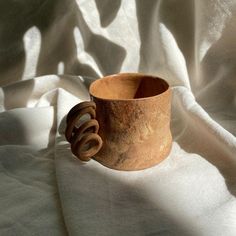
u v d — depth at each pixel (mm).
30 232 404
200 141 507
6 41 612
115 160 469
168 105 470
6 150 514
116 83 513
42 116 555
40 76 627
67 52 628
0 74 627
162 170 471
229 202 424
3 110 613
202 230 394
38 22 607
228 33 562
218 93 587
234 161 464
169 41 585
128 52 625
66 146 507
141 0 599
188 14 583
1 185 468
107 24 612
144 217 409
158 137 471
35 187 461
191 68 607
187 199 429
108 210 417
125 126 453
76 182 447
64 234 401
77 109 449
